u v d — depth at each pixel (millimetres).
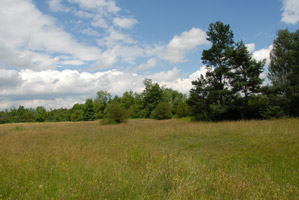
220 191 3555
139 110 64875
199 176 4371
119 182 3830
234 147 9695
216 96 26656
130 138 13406
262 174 5691
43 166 5188
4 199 3219
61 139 14383
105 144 11320
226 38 29000
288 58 28234
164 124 24984
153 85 63438
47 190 3506
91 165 5188
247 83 24000
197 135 13578
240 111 25406
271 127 13625
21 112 87375
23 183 3947
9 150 9258
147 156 6430
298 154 7730
